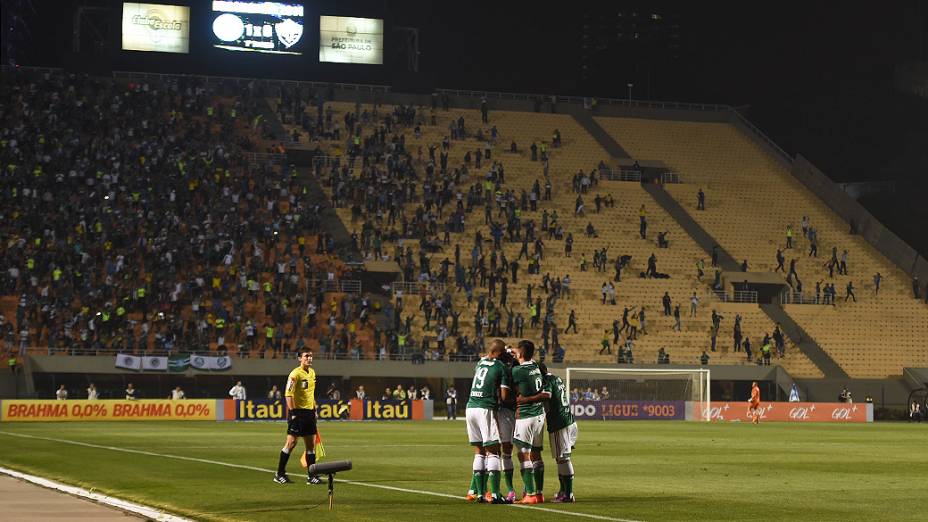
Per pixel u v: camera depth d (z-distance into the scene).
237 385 104.81
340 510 28.84
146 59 158.50
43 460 46.66
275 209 133.62
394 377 115.75
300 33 162.75
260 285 121.81
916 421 117.62
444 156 148.88
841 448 61.72
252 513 28.17
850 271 146.25
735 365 122.81
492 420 30.81
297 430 36.12
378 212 137.88
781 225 154.75
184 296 116.81
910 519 28.41
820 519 28.27
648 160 164.25
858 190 161.62
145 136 142.12
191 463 45.16
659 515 28.55
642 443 65.69
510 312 122.38
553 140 165.38
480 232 139.62
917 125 155.25
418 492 33.75
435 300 125.19
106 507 29.77
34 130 136.75
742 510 29.98
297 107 155.88
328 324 117.94
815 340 133.38
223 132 147.75
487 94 172.25
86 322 110.56
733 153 171.88
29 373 105.88
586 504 30.94
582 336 126.62
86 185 129.88
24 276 115.38
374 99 165.25
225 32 160.50
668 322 131.12
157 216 126.56
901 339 135.50
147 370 108.44
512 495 31.14
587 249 142.38
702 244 147.75
